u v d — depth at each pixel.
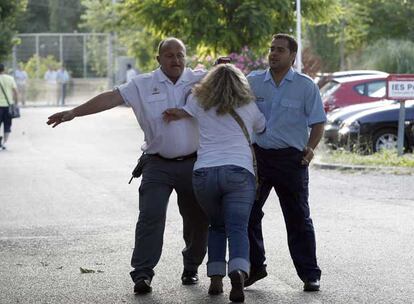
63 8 123.25
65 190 27.23
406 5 65.88
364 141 35.12
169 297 14.09
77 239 19.20
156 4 46.12
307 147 14.21
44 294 14.45
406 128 35.03
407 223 20.45
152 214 14.40
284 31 46.47
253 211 14.34
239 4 45.25
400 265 16.05
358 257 16.77
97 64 88.50
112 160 36.53
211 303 13.62
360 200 24.22
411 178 28.81
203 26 45.19
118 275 15.72
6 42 55.06
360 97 40.84
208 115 13.59
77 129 55.06
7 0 56.41
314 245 14.41
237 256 13.21
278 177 14.22
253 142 14.27
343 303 13.52
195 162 13.85
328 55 67.12
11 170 33.12
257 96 14.27
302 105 14.18
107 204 24.25
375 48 61.47
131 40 68.12
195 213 14.78
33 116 68.50
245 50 44.38
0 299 14.17
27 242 18.95
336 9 48.28
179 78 14.48
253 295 14.09
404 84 32.47
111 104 14.38
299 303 13.55
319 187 26.94
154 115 14.40
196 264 14.98
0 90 43.38
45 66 87.81
